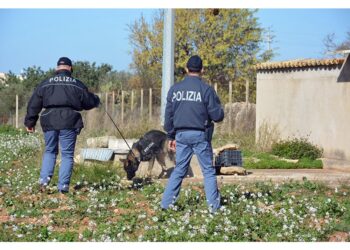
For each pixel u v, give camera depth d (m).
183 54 37.28
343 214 8.80
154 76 35.81
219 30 37.31
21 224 7.94
